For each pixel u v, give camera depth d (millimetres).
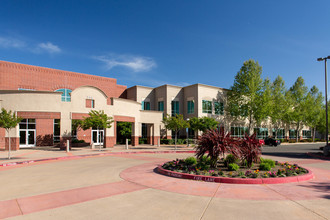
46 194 7164
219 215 5312
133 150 24484
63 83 34438
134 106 31109
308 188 7781
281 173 9461
